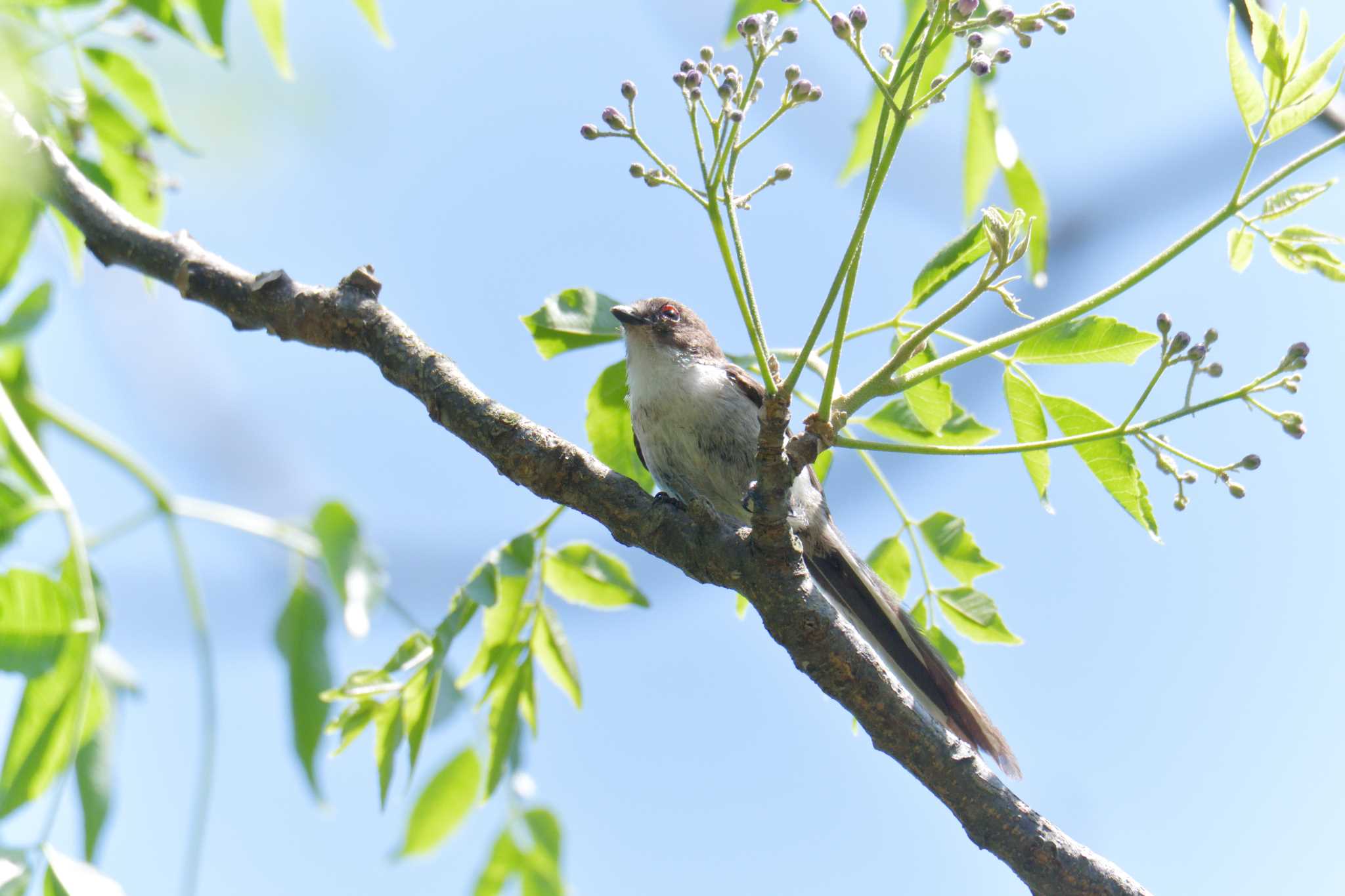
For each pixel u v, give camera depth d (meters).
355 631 6.93
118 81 7.62
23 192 6.41
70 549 6.71
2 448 7.53
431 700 6.89
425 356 6.33
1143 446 5.91
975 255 6.56
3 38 6.28
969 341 6.83
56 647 6.39
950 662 7.77
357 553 7.22
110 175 7.86
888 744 5.95
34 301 7.86
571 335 7.36
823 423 5.71
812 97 5.50
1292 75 5.64
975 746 7.63
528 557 7.25
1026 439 6.87
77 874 5.86
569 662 7.55
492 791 7.60
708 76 5.65
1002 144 7.68
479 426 6.23
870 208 5.30
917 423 7.32
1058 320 5.88
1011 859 5.83
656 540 6.14
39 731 6.32
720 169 5.54
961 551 7.63
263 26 6.34
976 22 5.26
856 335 6.83
